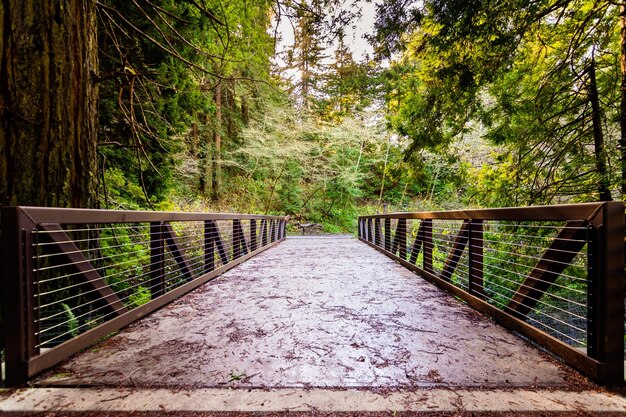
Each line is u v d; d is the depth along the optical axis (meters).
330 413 1.26
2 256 1.48
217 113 13.56
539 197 4.31
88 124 2.42
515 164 4.80
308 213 18.66
